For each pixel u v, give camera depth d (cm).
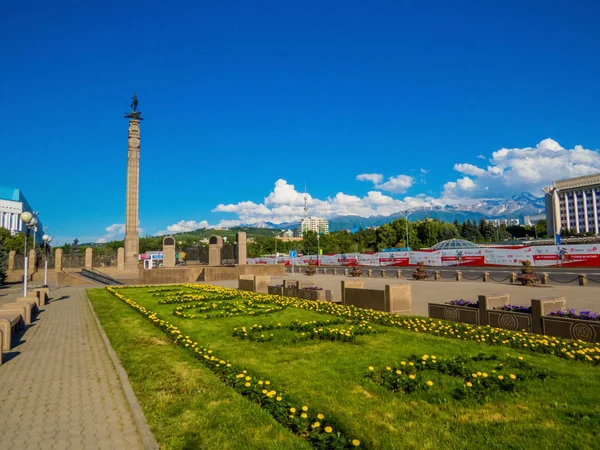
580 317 944
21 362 884
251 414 536
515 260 3834
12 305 1402
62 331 1274
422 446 446
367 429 489
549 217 15050
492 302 1117
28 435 511
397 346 895
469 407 552
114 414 580
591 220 13775
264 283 2267
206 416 534
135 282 3738
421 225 10756
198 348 898
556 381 643
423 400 581
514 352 829
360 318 1264
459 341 935
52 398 649
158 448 455
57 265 4925
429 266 4603
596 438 455
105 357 922
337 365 756
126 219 4550
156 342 1016
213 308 1594
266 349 895
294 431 495
